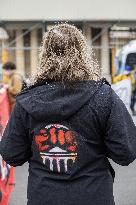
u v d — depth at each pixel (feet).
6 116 21.58
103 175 8.22
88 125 8.13
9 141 8.49
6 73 27.25
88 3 96.17
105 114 8.11
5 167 17.35
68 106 8.04
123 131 8.06
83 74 8.24
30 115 8.29
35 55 94.22
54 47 8.34
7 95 26.00
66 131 8.15
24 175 23.53
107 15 96.68
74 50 8.29
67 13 95.86
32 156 8.48
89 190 8.06
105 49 94.58
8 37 94.43
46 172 8.25
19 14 94.84
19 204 18.72
